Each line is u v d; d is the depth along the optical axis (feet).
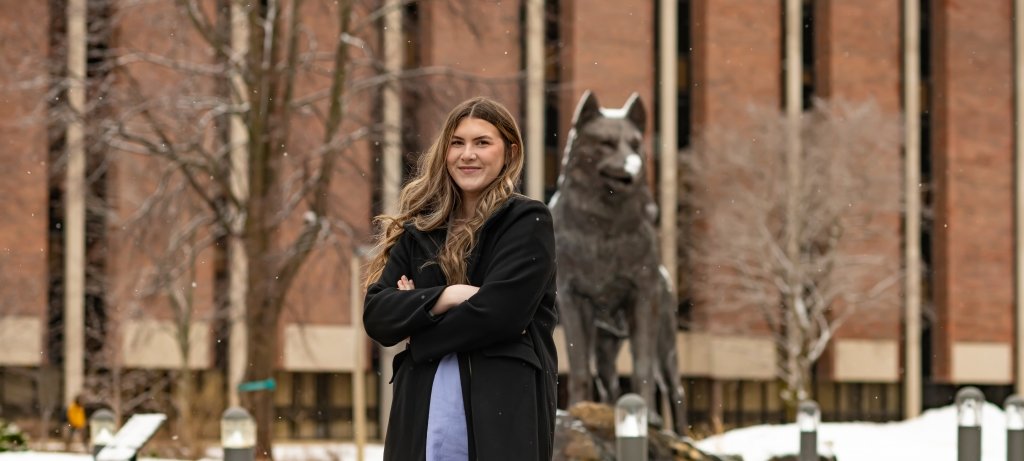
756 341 175.63
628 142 41.55
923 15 191.72
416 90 87.35
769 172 153.48
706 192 162.20
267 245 86.74
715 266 163.32
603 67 174.60
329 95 87.71
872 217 159.53
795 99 183.73
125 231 88.22
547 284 12.87
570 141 42.50
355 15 114.73
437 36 155.63
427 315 12.55
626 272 42.24
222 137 105.60
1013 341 192.44
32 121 86.33
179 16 88.33
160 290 87.97
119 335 125.29
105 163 85.76
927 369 190.70
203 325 155.02
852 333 182.29
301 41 125.59
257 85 86.12
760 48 182.70
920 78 191.31
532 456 12.50
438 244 13.16
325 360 164.04
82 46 125.29
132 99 87.40
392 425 13.03
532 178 167.63
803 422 39.73
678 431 45.32
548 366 13.03
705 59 180.75
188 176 86.02
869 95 174.40
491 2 91.04
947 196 189.47
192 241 92.07
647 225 42.63
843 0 185.68
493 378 12.57
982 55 191.83
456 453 12.57
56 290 153.89
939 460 56.18
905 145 186.29
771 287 161.79
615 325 43.93
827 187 151.53
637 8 176.76
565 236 42.14
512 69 161.17
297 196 88.63
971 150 190.80
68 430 101.50
